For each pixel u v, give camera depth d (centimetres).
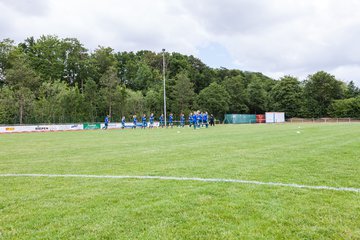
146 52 11762
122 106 6275
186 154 1088
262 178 655
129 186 605
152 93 7375
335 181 620
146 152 1181
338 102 8750
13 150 1370
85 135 2644
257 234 362
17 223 411
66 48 8412
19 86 5556
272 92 9569
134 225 394
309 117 9144
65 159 1033
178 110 7288
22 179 694
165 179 664
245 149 1199
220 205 468
